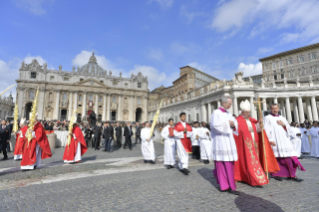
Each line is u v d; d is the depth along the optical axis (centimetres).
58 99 6506
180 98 5600
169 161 756
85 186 519
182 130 690
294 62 5119
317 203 382
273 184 521
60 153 1236
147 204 390
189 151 685
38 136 738
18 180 583
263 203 388
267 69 5750
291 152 555
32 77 6394
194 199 415
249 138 520
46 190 486
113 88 7369
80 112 6744
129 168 774
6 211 358
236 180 553
